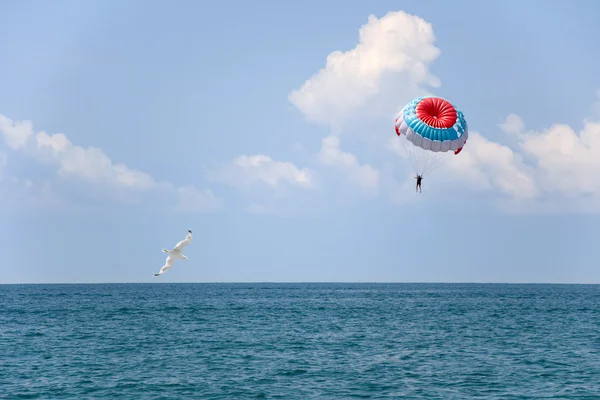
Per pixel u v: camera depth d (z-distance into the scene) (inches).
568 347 2940.5
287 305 6245.1
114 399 1923.0
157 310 5369.1
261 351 2755.9
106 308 5664.4
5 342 3068.4
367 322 4126.5
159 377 2209.6
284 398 1931.6
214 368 2365.9
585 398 1951.3
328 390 2028.8
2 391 2014.0
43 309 5497.1
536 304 6663.4
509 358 2608.3
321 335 3346.5
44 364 2449.6
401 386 2082.9
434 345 2974.9
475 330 3651.6
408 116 3159.5
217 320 4276.6
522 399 1936.5
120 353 2714.1
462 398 1943.9
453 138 3107.8
